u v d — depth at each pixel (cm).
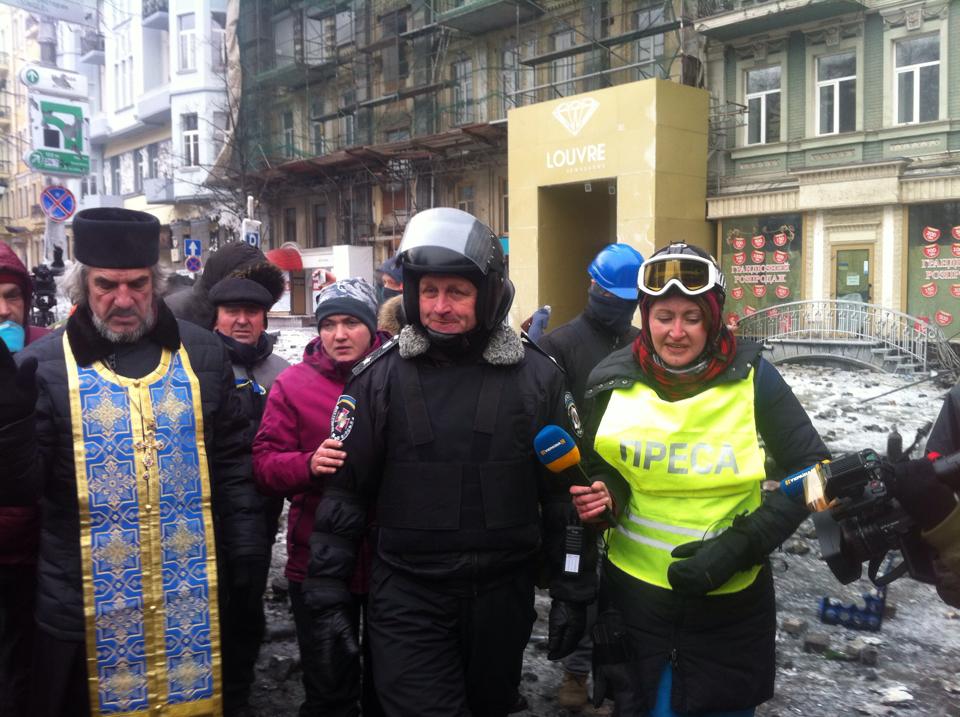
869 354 1620
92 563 240
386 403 245
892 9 1770
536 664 392
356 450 246
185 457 254
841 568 226
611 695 247
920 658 395
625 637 242
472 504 239
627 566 245
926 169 1739
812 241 1888
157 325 257
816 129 1909
